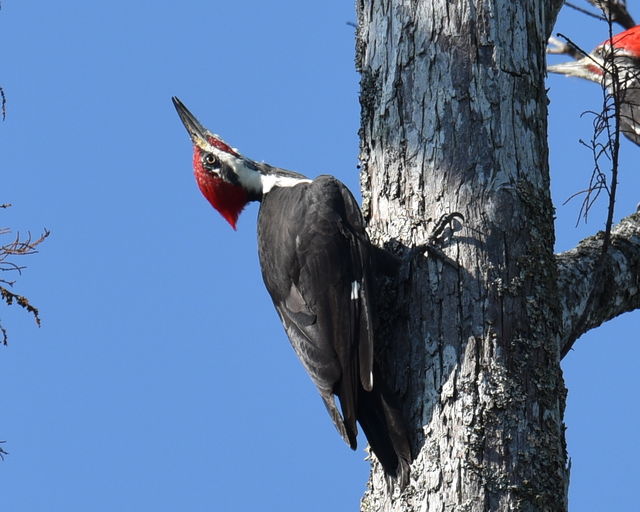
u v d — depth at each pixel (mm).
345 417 9320
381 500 9234
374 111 10195
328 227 10047
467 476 8695
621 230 12031
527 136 9797
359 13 10633
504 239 9391
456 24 9930
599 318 11492
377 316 9586
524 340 9094
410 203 9758
